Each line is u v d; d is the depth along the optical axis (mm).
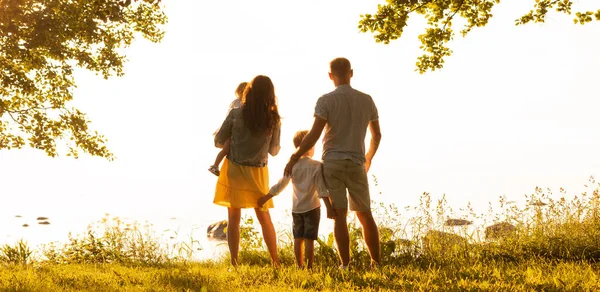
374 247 6254
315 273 5617
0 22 9180
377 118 6281
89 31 14336
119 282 5266
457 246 7516
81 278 5434
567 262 6949
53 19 13055
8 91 15070
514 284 5055
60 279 5340
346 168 5973
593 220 7973
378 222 7906
